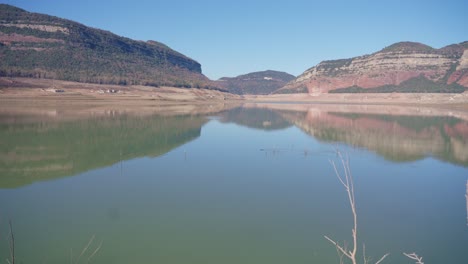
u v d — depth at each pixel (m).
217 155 28.19
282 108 108.38
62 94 104.19
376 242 12.66
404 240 12.85
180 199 17.05
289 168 24.00
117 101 101.62
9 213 14.87
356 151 30.55
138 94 132.38
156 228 13.51
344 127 49.94
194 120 57.16
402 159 27.19
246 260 11.16
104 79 140.38
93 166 23.42
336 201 17.14
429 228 13.99
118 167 23.38
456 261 11.27
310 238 12.89
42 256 11.16
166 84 173.50
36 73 122.38
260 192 18.41
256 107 114.31
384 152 30.00
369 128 48.50
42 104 74.94
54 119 47.94
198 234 13.05
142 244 12.13
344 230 13.71
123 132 38.88
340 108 108.00
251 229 13.59
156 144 32.59
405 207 16.41
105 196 17.31
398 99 169.75
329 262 11.08
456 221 14.73
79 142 31.67
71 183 19.48
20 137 32.88
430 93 167.75
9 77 111.88
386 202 17.11
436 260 11.34
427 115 73.06
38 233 12.88
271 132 44.06
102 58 180.75
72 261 10.88
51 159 24.89
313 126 51.66
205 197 17.41
